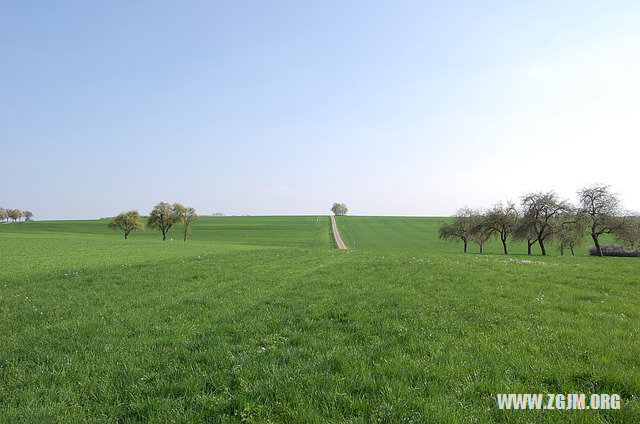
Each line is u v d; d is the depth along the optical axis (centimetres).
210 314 1236
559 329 975
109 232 13225
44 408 581
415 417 522
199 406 586
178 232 13250
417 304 1305
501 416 533
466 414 532
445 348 833
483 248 9738
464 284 1753
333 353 799
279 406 573
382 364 732
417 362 734
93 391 653
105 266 2777
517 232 6588
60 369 747
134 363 779
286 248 5231
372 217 18762
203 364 762
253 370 707
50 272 2462
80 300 1509
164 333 1009
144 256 3841
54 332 1034
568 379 652
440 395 591
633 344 835
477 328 1001
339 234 12538
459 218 8662
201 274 2273
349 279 1984
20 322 1166
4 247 4962
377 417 534
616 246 7038
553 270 2347
